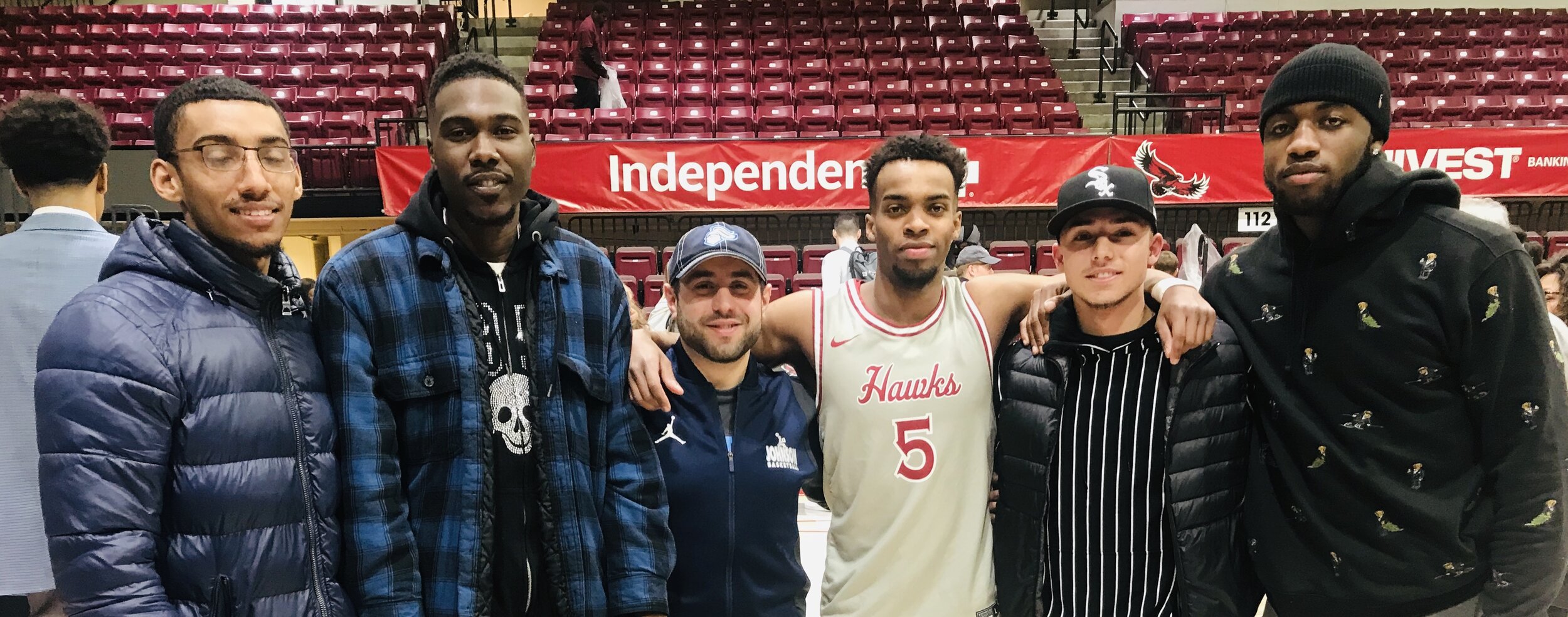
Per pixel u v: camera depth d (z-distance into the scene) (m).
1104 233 1.60
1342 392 1.53
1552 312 2.31
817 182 6.54
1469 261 1.40
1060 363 1.69
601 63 8.17
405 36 9.77
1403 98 8.55
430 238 1.46
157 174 1.31
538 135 7.68
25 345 1.64
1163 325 1.59
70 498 1.12
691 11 10.70
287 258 1.43
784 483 1.70
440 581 1.38
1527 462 1.41
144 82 8.46
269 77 8.60
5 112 1.69
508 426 1.46
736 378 1.75
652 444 1.62
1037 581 1.72
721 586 1.65
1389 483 1.49
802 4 10.89
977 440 1.77
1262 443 1.68
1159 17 10.73
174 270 1.26
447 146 1.42
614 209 6.52
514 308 1.52
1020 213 7.64
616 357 1.62
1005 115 8.13
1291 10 10.95
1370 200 1.45
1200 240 6.43
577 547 1.48
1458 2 11.16
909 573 1.73
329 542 1.32
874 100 8.76
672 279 1.68
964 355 1.77
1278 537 1.61
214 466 1.21
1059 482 1.70
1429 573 1.49
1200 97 6.98
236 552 1.22
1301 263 1.58
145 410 1.17
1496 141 6.39
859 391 1.75
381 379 1.40
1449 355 1.45
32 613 1.71
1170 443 1.61
